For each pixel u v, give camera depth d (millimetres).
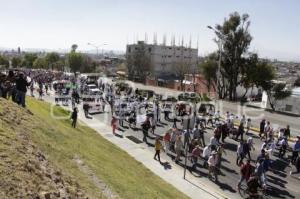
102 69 131250
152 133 29859
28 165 9969
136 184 15172
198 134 25484
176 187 18297
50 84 53781
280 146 25484
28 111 19250
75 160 14203
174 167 21594
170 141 25141
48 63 134000
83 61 119938
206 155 22234
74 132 22391
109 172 14922
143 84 82312
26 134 13711
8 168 9125
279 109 53344
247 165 18531
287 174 21812
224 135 27719
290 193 18812
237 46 62500
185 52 133250
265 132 29875
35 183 9172
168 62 130375
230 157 24531
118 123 32688
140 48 123000
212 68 63781
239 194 18156
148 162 22156
